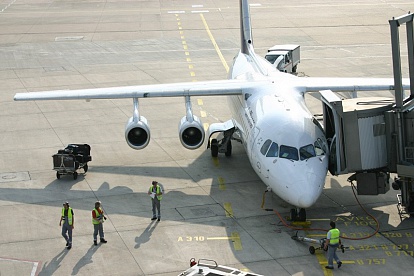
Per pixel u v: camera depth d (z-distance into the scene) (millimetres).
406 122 28297
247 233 27906
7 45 67375
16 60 61312
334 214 29688
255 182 33688
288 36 69688
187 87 34969
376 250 26188
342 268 24781
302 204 26750
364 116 28734
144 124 33625
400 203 29781
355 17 78562
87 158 35125
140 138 34094
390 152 29016
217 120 43875
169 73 56000
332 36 69500
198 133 33531
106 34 72000
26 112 46188
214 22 77250
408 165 27828
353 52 62625
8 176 34844
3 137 41031
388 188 29719
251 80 35594
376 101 30578
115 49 65312
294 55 54594
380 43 66125
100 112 46062
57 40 69375
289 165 27828
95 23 77750
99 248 26766
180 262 25469
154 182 29016
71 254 26281
